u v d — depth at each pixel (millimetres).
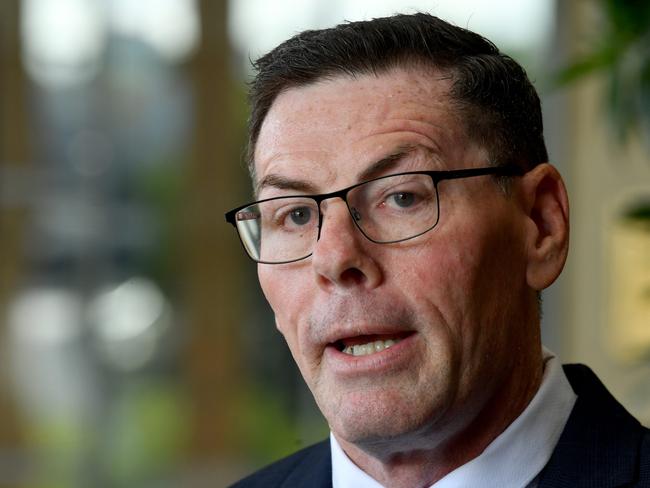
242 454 8516
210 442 8516
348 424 2234
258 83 2443
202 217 8469
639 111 4297
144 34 8352
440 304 2209
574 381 2566
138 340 8516
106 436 8500
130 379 8516
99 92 8398
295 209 2338
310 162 2260
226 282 8523
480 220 2268
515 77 2418
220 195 8430
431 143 2252
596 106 8172
